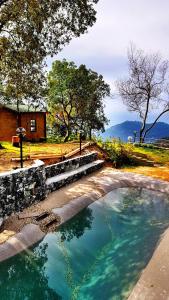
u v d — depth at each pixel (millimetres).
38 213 11883
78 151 21312
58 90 35938
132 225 12508
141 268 8898
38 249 10008
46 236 10836
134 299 7414
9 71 20266
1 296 8234
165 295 7402
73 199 14133
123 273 8875
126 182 18203
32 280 8797
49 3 18734
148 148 31266
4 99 23188
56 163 17219
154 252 9570
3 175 10953
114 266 9359
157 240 10609
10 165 16062
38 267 9273
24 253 9586
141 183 18141
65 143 26625
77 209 13320
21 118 31453
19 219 11273
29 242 10133
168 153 29625
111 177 18703
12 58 19609
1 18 18516
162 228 11859
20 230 10562
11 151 20000
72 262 9734
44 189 13664
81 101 38000
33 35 19047
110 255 10148
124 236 11523
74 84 36031
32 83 21406
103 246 10828
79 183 16844
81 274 9164
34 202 12891
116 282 8484
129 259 9625
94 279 8836
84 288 8461
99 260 9922
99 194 15570
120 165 22875
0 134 30812
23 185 12078
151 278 8133
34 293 8414
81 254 10211
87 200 14414
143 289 7723
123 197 15906
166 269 8477
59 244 10562
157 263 8836
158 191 17078
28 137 31984
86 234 11602
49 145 24938
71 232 11562
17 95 21719
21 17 18609
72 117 40188
